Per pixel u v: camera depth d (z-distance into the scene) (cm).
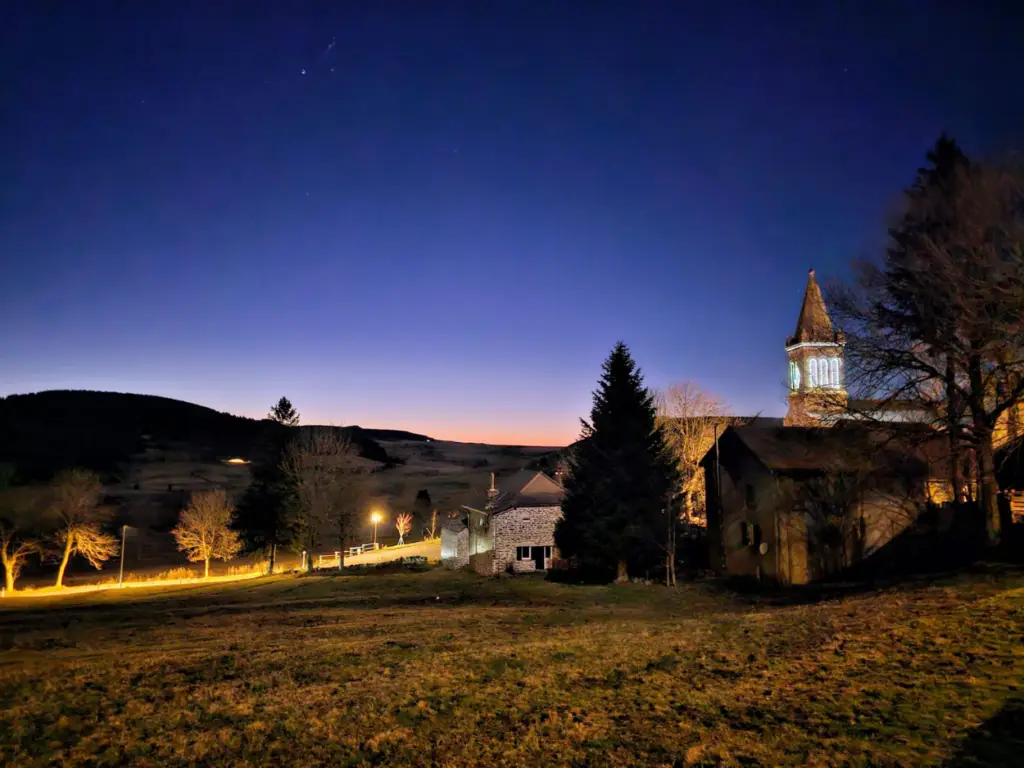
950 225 2291
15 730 1302
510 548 5491
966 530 3481
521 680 1512
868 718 1079
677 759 1000
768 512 3925
